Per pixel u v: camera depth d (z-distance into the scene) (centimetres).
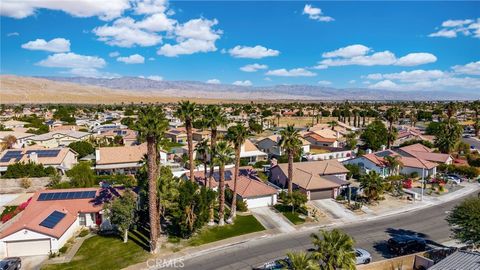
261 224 5131
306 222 5231
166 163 8575
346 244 3025
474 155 9331
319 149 11131
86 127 14988
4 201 6206
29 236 4194
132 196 4650
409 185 6994
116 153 8200
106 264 3941
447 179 7431
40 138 10625
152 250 4175
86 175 6606
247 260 4038
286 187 6800
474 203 4009
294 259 2992
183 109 5556
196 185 4706
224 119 5731
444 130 9681
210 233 4772
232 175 6781
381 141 10412
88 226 4978
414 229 4997
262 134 14750
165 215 5338
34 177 6944
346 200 6250
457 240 4600
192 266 3900
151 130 3903
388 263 3688
